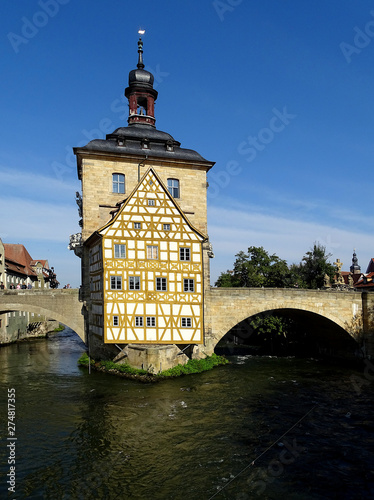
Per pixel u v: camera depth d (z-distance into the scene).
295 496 13.10
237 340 54.75
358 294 38.00
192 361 32.41
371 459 15.86
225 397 24.14
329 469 14.99
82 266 35.75
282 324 44.72
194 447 16.69
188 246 31.09
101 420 19.75
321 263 54.38
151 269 30.05
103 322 28.80
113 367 30.08
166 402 22.83
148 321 29.64
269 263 52.44
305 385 27.86
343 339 39.38
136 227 30.11
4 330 50.66
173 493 13.16
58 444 16.88
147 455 15.89
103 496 12.95
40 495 12.97
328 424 19.75
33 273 71.00
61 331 72.00
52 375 29.92
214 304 34.81
